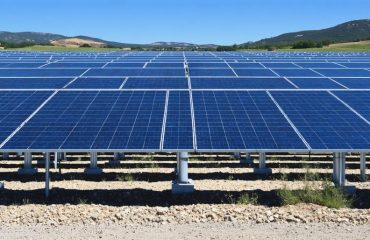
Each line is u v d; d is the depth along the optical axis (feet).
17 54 193.36
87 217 46.26
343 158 57.00
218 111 59.88
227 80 79.97
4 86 73.41
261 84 76.23
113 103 62.64
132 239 40.11
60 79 79.41
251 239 39.93
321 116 58.59
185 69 101.04
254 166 81.51
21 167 81.76
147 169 78.64
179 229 42.70
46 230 42.70
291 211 47.44
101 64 115.55
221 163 83.76
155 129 54.80
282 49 408.87
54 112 59.52
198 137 52.90
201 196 56.03
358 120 57.52
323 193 54.44
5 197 56.13
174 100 63.62
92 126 55.62
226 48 458.09
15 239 40.32
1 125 56.08
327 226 43.19
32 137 53.11
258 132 54.24
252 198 53.88
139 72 94.89
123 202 54.70
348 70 98.84
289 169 78.64
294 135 53.67
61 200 55.16
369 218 44.78
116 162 82.33
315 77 82.99
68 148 50.78
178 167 60.75
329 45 463.42
